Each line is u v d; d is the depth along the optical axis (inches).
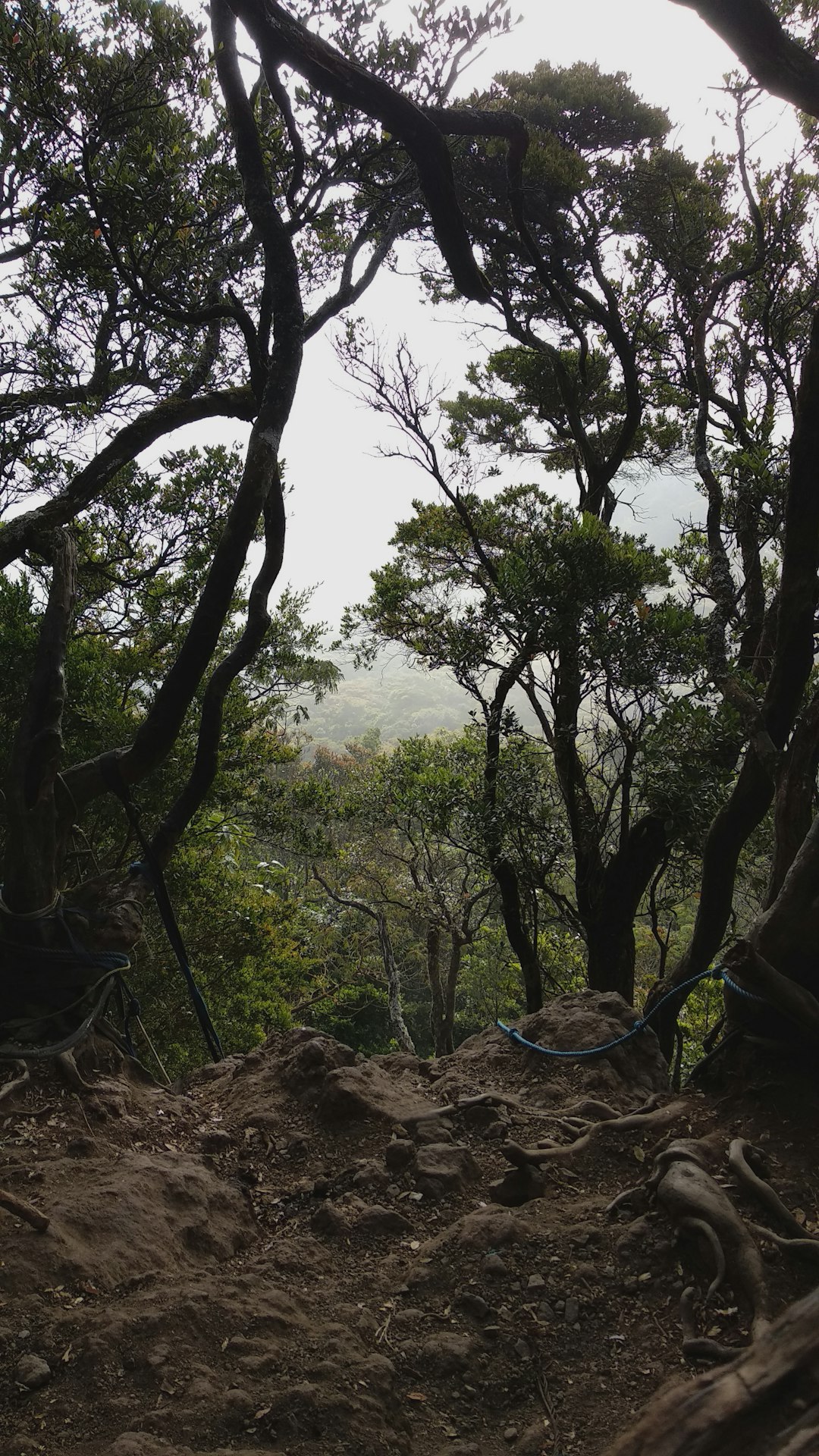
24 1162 127.2
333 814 523.5
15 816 153.3
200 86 249.6
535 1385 93.7
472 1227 114.3
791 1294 100.7
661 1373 93.4
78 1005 154.5
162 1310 95.7
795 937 133.4
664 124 387.9
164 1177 123.5
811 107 99.4
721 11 94.6
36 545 172.1
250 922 497.0
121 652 435.8
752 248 350.9
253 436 170.4
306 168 249.0
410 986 983.0
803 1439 33.4
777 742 179.9
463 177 369.1
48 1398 86.7
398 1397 89.6
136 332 279.9
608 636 293.1
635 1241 110.3
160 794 407.2
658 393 465.1
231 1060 176.9
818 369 149.4
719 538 289.1
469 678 375.2
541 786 358.9
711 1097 140.0
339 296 251.8
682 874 345.4
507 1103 144.9
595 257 389.1
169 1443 80.0
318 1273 111.0
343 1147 140.5
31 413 307.3
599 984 353.7
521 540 362.3
